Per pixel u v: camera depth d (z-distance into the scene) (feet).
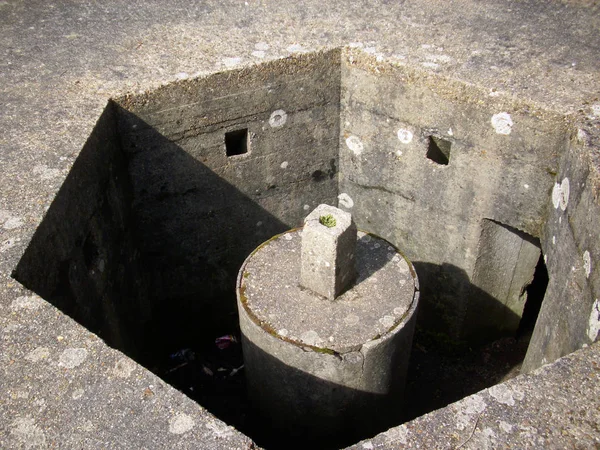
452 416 7.57
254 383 13.91
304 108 15.65
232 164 15.70
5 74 14.12
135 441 7.29
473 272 15.88
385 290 12.98
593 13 15.74
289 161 16.46
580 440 7.25
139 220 15.47
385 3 16.98
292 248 14.06
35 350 8.26
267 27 16.03
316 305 12.69
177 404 7.67
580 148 11.39
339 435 13.48
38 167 11.28
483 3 16.66
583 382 7.89
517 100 12.59
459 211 15.07
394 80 14.40
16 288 9.03
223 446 7.23
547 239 13.08
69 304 11.37
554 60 13.93
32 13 16.78
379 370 12.53
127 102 13.44
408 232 16.72
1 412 7.57
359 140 16.22
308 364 12.07
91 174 12.40
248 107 14.89
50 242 10.59
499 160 13.53
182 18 16.57
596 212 10.35
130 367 8.08
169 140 14.49
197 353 17.99
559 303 11.83
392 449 7.27
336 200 18.07
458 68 13.76
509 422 7.47
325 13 16.61
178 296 17.47
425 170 15.15
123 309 14.70
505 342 17.99
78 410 7.60
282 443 14.29
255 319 12.47
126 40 15.52
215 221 16.52
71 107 12.93
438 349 17.98
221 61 14.47
